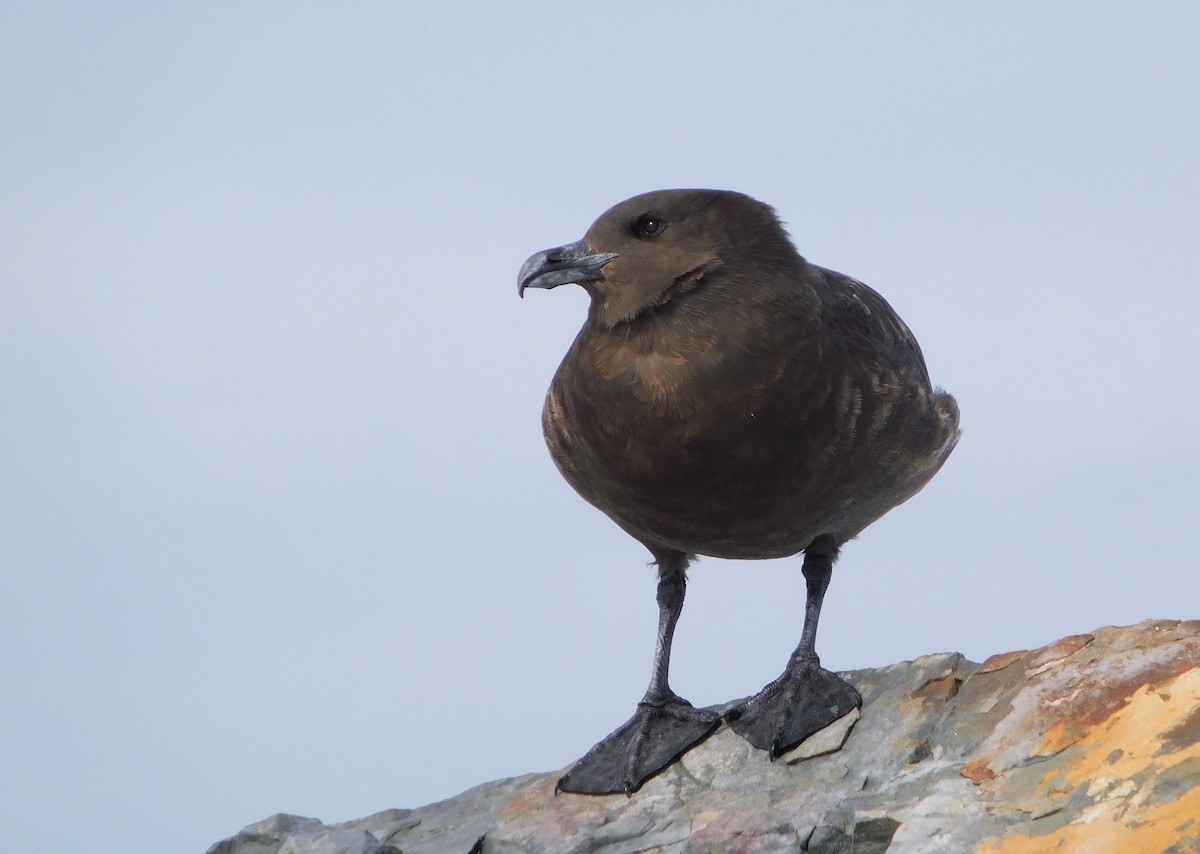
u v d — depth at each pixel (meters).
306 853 12.59
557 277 12.30
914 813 10.53
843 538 13.51
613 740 13.22
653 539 13.28
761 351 11.89
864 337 12.58
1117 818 9.87
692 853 11.27
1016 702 11.30
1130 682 10.95
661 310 12.09
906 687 12.25
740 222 12.25
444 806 13.65
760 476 12.05
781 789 11.83
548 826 12.40
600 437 12.30
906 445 12.55
